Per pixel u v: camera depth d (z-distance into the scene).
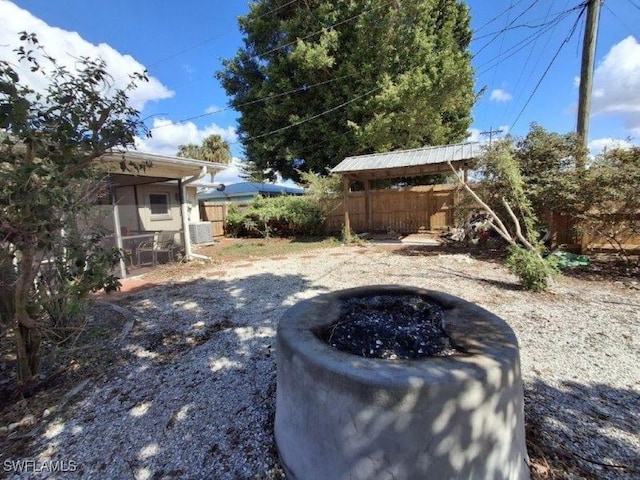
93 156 2.50
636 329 3.38
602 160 5.96
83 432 2.17
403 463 1.35
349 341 1.86
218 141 27.55
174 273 7.00
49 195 2.13
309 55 13.70
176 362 3.06
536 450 1.83
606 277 5.40
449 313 2.13
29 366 2.72
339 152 15.33
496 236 8.34
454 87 14.00
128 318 4.24
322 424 1.51
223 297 5.11
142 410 2.37
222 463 1.86
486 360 1.48
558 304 4.17
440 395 1.32
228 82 17.27
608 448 1.83
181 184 8.09
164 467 1.85
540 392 2.38
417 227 12.30
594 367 2.70
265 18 15.88
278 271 6.84
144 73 2.61
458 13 16.88
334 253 8.97
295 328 1.94
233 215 14.23
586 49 6.86
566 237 6.79
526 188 6.34
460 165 8.34
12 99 1.89
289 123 15.87
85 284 2.71
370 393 1.35
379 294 2.60
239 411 2.30
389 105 13.91
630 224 5.70
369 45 14.32
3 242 2.20
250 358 3.08
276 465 1.83
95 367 3.02
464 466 1.36
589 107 6.96
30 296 2.74
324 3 14.42
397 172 10.32
